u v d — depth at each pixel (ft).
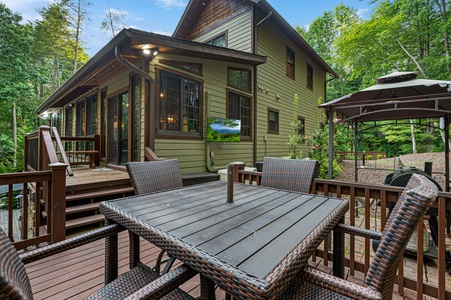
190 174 16.48
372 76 37.55
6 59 40.34
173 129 16.19
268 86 25.66
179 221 3.89
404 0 31.53
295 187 7.04
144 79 14.67
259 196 5.64
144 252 7.90
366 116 17.12
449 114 13.80
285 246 3.03
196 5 27.43
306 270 3.21
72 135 29.58
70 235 9.80
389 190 6.09
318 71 38.22
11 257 2.15
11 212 7.57
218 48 16.24
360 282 6.35
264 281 2.33
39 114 37.40
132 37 11.65
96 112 22.59
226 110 20.33
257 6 22.44
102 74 17.13
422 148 42.11
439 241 5.34
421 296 5.57
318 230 3.55
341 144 24.77
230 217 4.11
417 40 33.27
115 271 4.60
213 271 2.63
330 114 13.41
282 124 28.32
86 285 6.01
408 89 12.09
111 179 12.94
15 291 1.67
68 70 57.77
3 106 42.73
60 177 8.54
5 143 40.73
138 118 15.65
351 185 6.82
